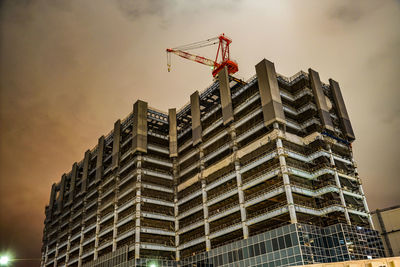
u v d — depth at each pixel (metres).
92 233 121.31
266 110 82.81
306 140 85.31
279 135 78.75
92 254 114.56
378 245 75.81
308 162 81.81
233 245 78.75
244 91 93.00
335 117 94.38
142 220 99.00
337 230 70.50
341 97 98.75
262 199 76.94
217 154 94.81
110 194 117.25
